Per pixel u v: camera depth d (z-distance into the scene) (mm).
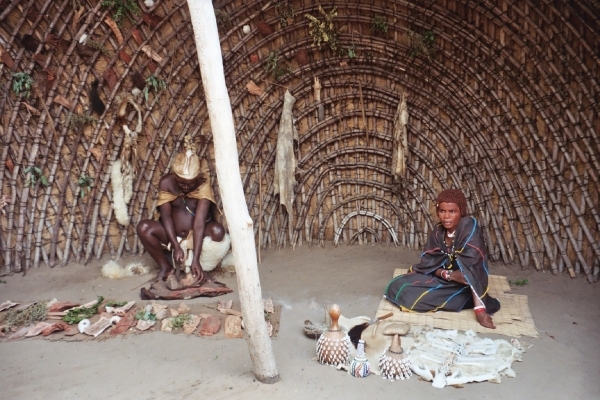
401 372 2926
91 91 4867
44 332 3557
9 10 4527
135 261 5020
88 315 3807
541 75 4426
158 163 5137
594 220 4402
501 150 4727
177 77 5016
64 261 4945
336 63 5098
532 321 3652
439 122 4980
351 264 4941
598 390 2822
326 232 5492
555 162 4500
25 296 4293
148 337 3502
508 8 4449
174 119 5055
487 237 4891
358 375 2961
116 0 4617
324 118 5293
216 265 4590
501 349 3215
